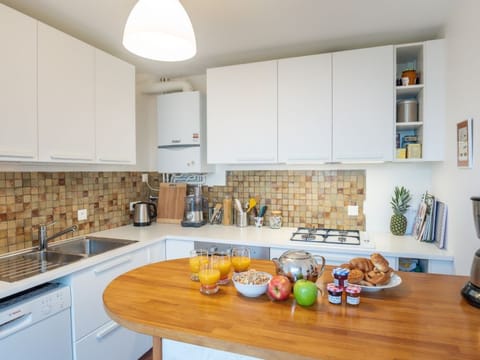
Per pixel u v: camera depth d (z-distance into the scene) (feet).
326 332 2.95
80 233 7.91
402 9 6.19
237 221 9.41
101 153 7.11
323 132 7.66
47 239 6.65
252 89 8.25
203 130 9.52
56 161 6.07
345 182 8.68
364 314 3.33
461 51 5.78
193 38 4.06
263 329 3.02
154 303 3.62
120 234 8.23
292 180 9.16
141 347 7.20
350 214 8.65
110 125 7.36
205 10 6.14
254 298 3.76
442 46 6.86
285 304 3.59
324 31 7.11
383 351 2.64
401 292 3.93
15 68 5.28
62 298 5.34
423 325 3.08
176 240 8.15
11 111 5.23
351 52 7.40
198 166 9.28
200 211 9.51
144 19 3.71
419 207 7.95
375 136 7.27
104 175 8.73
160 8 3.73
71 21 6.53
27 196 6.59
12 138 5.24
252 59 8.81
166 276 4.55
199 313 3.37
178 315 3.32
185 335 2.95
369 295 3.85
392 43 7.79
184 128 9.39
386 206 8.36
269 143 8.14
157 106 9.76
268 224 9.41
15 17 5.28
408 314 3.32
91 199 8.27
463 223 5.66
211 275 3.87
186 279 4.42
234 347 2.78
